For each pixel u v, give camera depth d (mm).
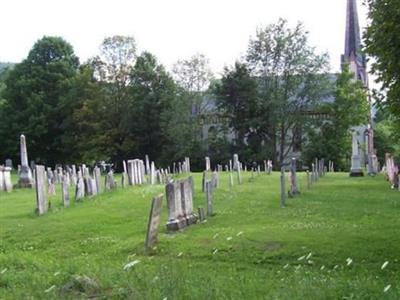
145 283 8867
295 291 8680
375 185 33812
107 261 12953
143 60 73375
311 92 71500
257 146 71375
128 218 19922
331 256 12906
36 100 75562
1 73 100812
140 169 37188
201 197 26062
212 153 70750
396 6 13078
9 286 9414
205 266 12328
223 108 72688
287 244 13992
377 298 8430
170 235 15992
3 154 77312
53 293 8617
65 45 80625
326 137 69125
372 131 66938
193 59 74250
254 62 73125
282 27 72938
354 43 87312
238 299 8281
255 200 24750
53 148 77062
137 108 71500
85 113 72312
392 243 13977
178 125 69875
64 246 15547
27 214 21719
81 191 26859
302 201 24375
